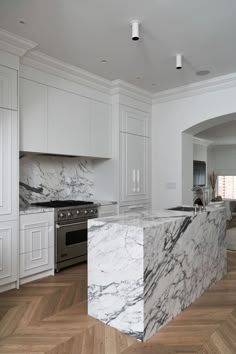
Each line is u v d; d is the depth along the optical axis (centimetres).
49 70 349
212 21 258
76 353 189
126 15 250
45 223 332
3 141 288
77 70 371
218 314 241
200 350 193
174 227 235
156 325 214
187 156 483
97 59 344
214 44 303
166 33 280
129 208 454
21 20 257
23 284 309
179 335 210
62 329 219
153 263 211
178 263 240
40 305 259
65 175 433
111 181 443
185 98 458
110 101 444
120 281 216
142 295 202
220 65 359
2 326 223
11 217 295
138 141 473
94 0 229
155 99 488
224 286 302
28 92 328
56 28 271
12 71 295
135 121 467
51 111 354
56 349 193
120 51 321
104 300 228
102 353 189
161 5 235
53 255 342
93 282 237
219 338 206
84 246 381
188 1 229
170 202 477
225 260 338
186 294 253
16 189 300
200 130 489
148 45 306
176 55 330
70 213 361
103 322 228
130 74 393
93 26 268
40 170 398
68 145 376
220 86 411
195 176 918
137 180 470
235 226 691
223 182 1076
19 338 207
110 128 443
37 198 394
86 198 463
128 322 210
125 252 212
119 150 437
